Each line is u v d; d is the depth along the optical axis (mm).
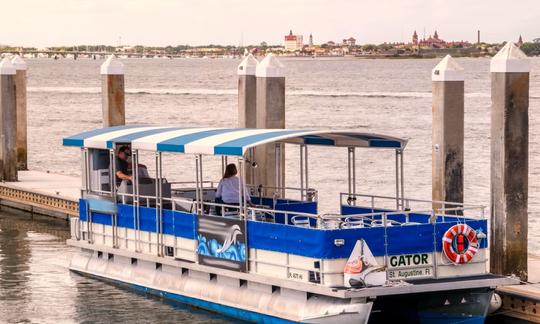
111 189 33531
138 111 129000
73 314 30391
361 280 25812
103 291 32938
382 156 70688
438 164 33250
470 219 28047
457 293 27312
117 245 33594
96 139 33844
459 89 33062
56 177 57250
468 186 56562
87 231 34969
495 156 29156
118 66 46469
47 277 35156
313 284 26078
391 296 27688
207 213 31203
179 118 116938
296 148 75875
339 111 123688
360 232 26047
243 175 28125
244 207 28281
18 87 59688
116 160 33531
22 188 51906
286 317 26969
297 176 62031
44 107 140125
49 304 31547
